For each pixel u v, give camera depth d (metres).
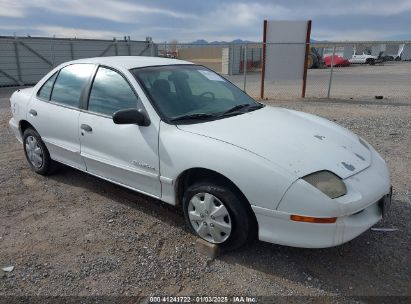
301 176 2.97
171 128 3.61
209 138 3.37
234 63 25.78
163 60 4.69
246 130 3.47
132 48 23.41
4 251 3.56
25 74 19.44
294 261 3.34
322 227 2.91
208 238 3.48
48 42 19.95
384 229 3.80
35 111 5.07
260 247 3.55
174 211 4.29
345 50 41.94
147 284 3.08
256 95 14.42
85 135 4.34
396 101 12.59
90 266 3.31
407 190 4.75
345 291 2.96
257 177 3.04
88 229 3.93
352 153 3.43
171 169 3.55
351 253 3.44
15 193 4.82
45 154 5.17
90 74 4.48
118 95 4.10
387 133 7.69
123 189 4.91
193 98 4.09
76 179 5.27
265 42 12.86
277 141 3.30
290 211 2.96
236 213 3.21
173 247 3.58
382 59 43.72
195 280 3.12
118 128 3.98
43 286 3.07
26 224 4.05
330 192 2.93
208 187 3.33
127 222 4.06
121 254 3.49
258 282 3.08
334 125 4.18
